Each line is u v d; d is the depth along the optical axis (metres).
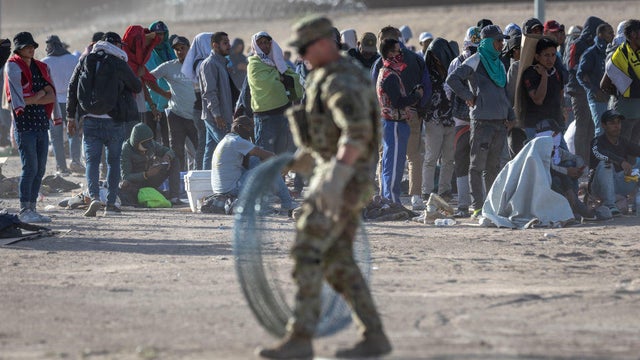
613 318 14.66
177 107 36.19
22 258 21.16
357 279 11.95
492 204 26.80
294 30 11.81
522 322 14.32
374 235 24.45
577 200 27.36
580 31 41.19
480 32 29.59
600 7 117.75
